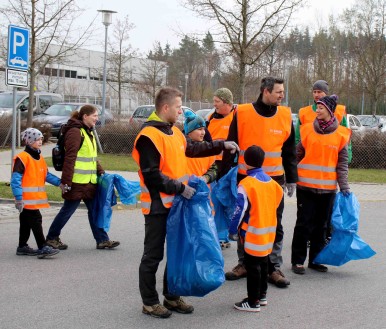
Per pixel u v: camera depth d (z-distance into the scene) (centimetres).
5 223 905
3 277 630
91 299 565
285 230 936
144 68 5647
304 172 686
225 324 506
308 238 688
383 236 897
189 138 604
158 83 4841
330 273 691
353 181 1538
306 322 516
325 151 679
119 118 2084
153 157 490
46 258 714
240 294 597
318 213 696
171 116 507
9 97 2473
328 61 3981
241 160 640
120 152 1905
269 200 548
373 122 3247
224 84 2819
